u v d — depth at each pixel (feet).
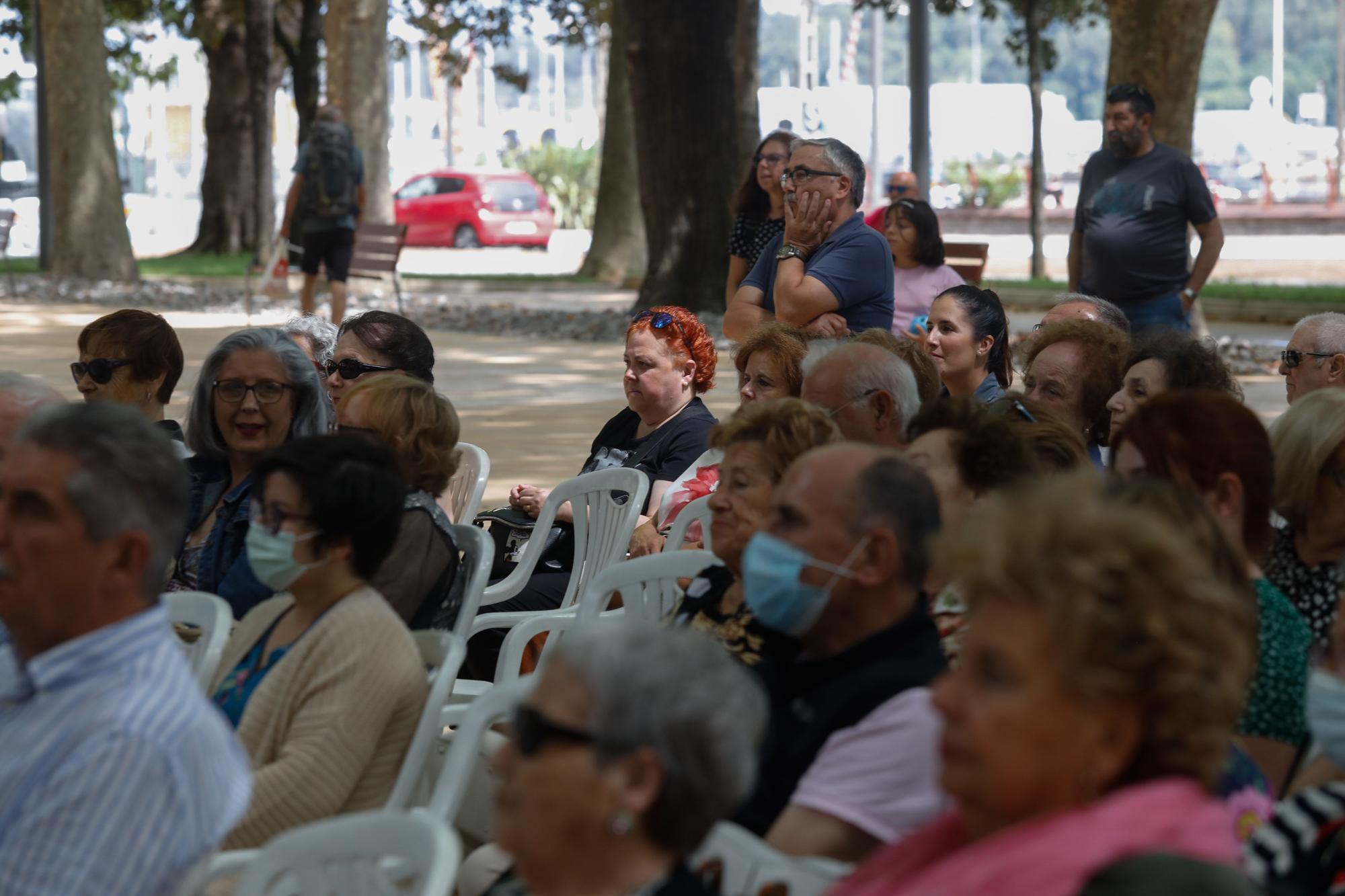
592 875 8.61
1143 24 67.97
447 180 175.01
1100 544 7.49
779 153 31.99
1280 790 12.48
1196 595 7.47
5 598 10.87
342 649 13.48
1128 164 39.63
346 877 10.91
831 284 25.25
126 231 108.47
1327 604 15.49
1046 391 21.47
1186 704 7.43
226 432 20.16
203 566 19.43
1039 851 7.32
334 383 24.00
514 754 8.77
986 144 248.11
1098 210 39.93
